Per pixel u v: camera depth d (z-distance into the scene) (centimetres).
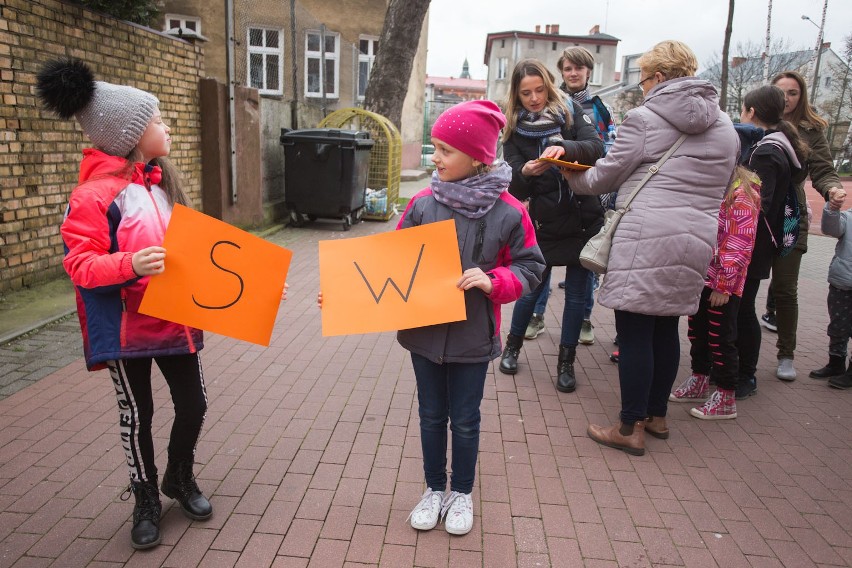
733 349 359
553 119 377
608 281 303
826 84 4322
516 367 432
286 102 1033
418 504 265
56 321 483
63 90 203
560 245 392
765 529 266
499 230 239
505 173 240
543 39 5997
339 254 242
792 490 296
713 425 364
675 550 251
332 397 381
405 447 324
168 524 257
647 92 315
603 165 307
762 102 382
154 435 325
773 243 375
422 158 2567
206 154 797
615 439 329
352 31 1816
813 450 335
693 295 297
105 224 210
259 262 229
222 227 223
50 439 319
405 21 1205
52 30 544
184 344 231
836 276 413
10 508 263
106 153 220
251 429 338
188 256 218
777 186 368
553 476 303
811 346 506
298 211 947
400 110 1272
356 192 953
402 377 414
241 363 431
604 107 448
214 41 1617
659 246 291
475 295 240
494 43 6150
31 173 536
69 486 280
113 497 273
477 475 302
